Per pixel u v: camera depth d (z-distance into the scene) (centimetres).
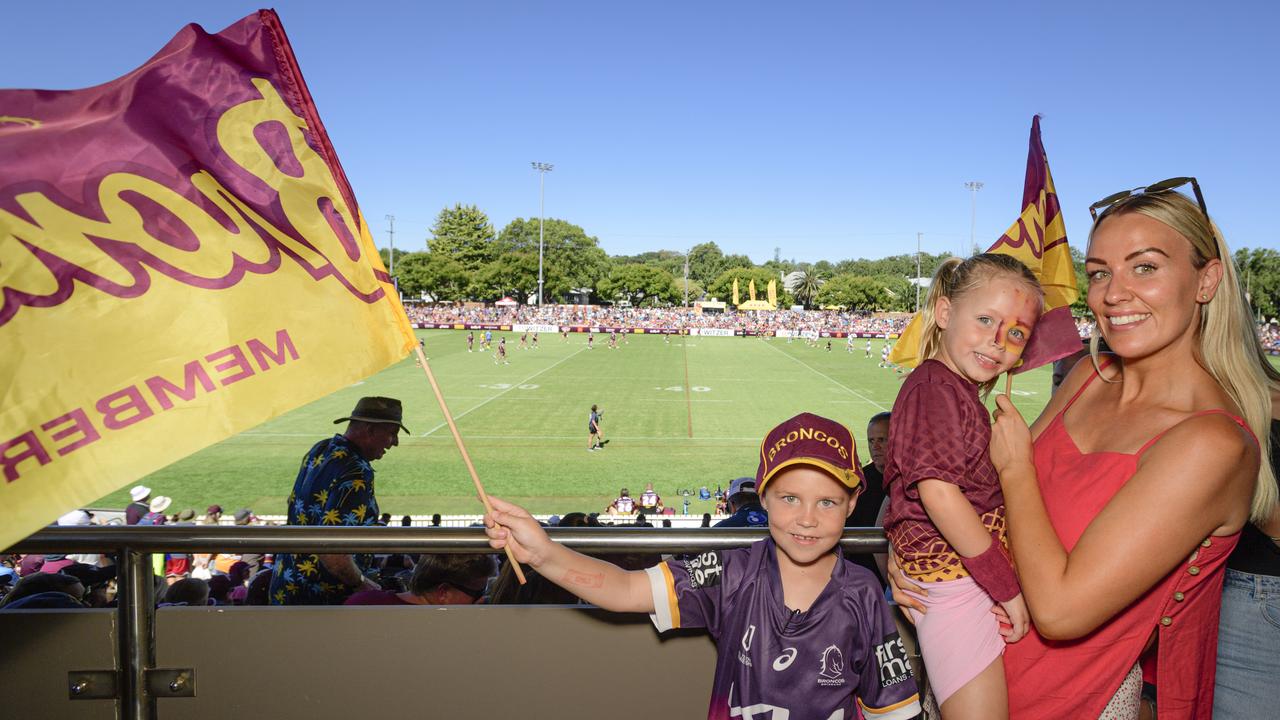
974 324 182
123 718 202
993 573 171
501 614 205
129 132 195
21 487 167
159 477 1959
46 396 173
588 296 16250
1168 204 179
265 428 2630
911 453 177
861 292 14338
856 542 214
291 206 210
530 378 4172
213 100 206
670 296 15762
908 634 224
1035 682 181
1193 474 155
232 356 195
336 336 209
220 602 650
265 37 214
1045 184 282
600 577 192
